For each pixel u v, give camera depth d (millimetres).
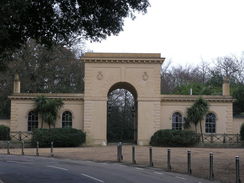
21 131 44250
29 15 13281
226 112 45719
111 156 31406
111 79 44406
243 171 21125
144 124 44250
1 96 54094
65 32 14336
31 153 34625
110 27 14453
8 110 54219
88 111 44125
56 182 16766
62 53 56312
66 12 13930
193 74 79000
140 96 44406
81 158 30625
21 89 54219
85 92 44219
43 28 14000
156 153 32844
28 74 54156
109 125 59750
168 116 45344
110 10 14062
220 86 65688
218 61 81750
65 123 44781
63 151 35969
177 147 41094
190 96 45531
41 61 54969
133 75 44531
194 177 19438
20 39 13758
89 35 14695
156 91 44562
